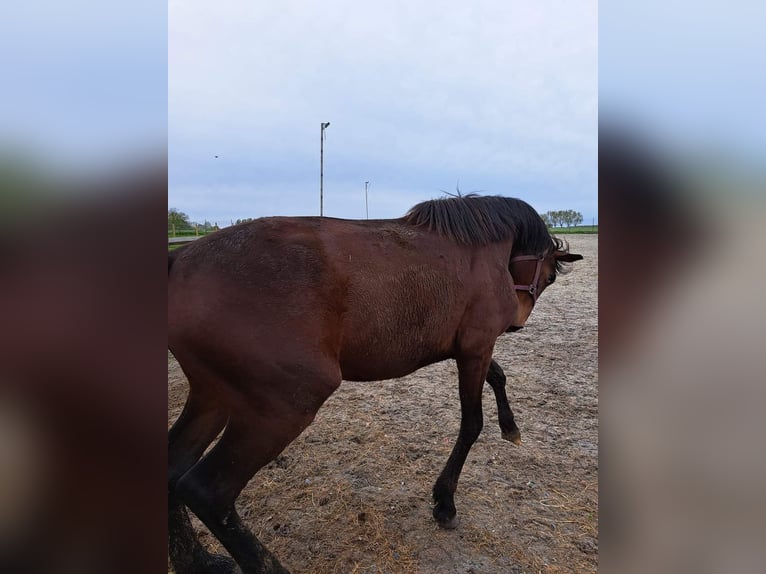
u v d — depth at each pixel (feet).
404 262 6.66
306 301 5.59
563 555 7.29
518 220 8.61
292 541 7.59
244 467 5.47
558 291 33.27
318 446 10.73
